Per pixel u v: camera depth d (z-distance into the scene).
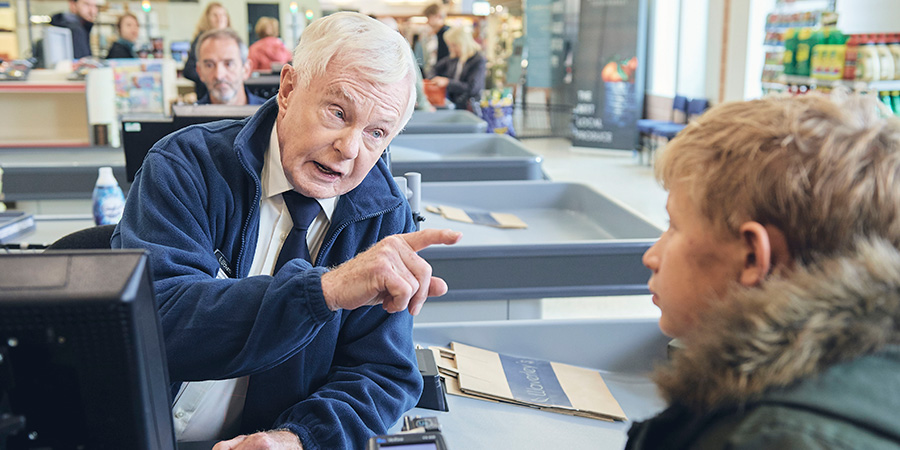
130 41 7.64
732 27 7.95
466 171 3.68
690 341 0.65
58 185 3.19
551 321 1.77
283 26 11.29
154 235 1.24
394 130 1.35
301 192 1.35
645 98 10.58
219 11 5.37
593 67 10.07
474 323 1.75
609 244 2.28
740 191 0.63
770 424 0.52
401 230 1.50
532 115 12.76
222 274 1.33
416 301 1.03
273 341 1.05
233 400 1.39
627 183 8.03
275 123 1.38
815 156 0.60
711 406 0.59
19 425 0.62
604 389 1.62
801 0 6.67
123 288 0.61
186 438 1.37
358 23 1.26
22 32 9.77
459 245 2.23
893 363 0.54
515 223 3.07
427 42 11.34
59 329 0.60
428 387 1.47
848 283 0.56
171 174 1.29
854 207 0.59
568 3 10.64
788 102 0.66
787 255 0.63
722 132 0.66
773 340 0.56
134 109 4.09
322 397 1.31
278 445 1.19
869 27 6.41
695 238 0.67
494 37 13.50
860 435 0.49
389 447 0.78
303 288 1.02
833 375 0.54
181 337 1.08
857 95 0.67
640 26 9.62
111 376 0.62
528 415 1.46
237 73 3.76
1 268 0.62
